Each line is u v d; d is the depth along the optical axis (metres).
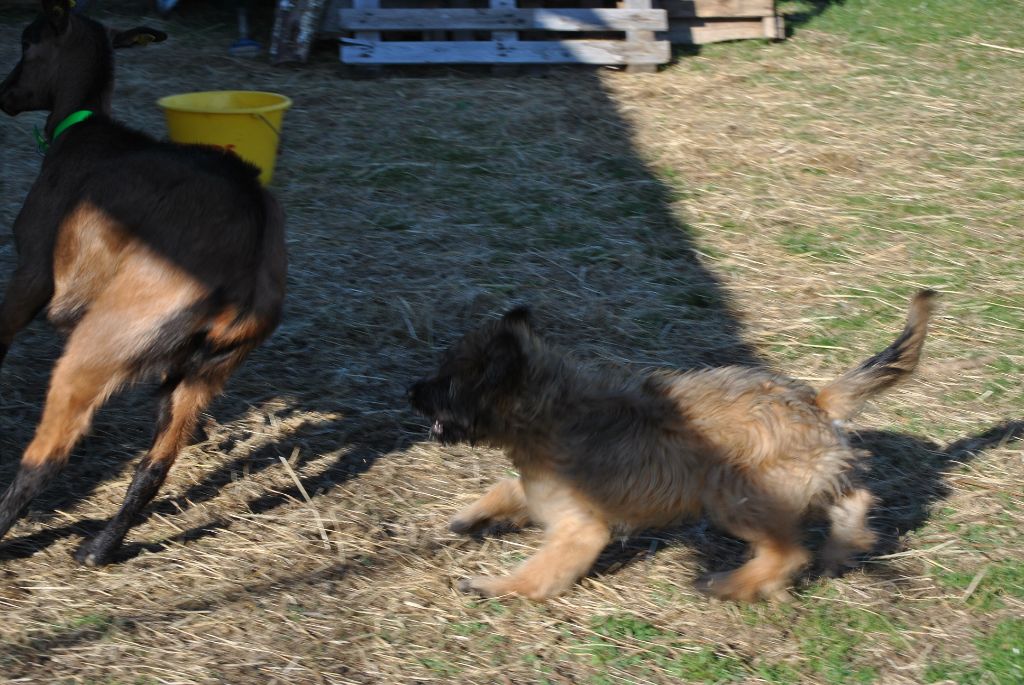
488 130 5.79
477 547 4.03
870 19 7.01
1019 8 7.15
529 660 3.73
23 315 4.01
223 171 3.94
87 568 3.90
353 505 4.11
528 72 6.36
